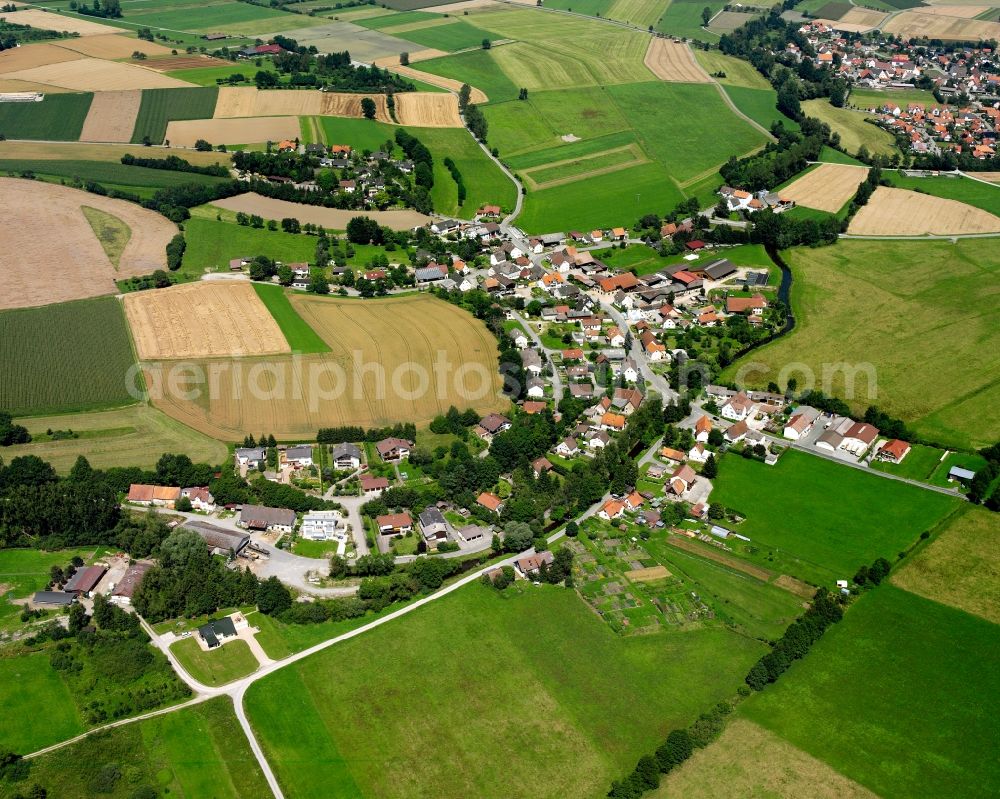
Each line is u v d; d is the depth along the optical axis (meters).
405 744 154.38
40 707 161.38
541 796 145.50
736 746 152.88
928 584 188.25
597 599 185.25
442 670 168.38
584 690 164.38
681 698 162.62
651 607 183.50
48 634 176.00
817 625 175.00
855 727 156.50
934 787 146.25
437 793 146.12
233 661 170.62
